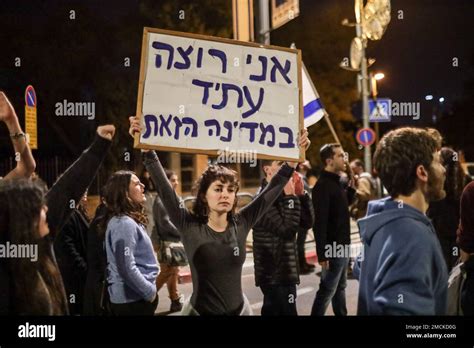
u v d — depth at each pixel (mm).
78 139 16641
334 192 5387
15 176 3104
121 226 3904
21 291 2256
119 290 3939
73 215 4855
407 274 2244
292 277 4609
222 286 3338
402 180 2451
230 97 3541
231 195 3371
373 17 13672
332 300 5645
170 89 3441
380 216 2398
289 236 4531
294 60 3676
